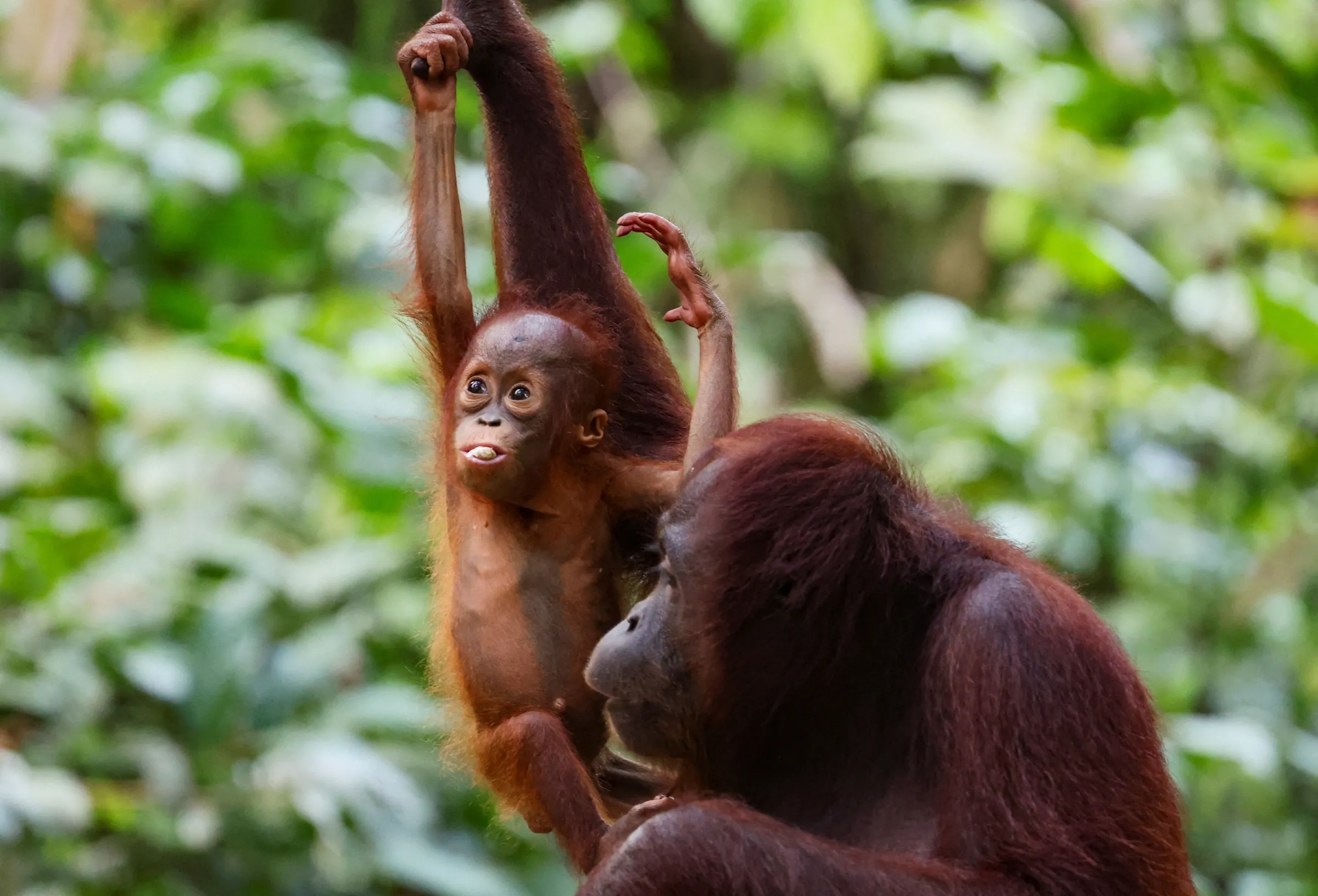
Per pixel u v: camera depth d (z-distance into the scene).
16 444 13.34
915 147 15.52
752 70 21.34
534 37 7.32
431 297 6.45
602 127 20.14
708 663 5.73
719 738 5.86
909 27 16.12
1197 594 13.83
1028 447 14.02
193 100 14.04
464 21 7.16
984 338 15.38
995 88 18.62
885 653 5.78
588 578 6.16
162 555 11.84
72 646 11.13
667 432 7.04
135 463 12.77
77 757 10.66
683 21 21.42
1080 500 13.84
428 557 7.10
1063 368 14.62
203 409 12.81
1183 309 14.73
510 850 10.97
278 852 10.45
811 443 5.83
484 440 5.89
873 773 5.80
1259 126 15.88
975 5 16.48
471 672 6.10
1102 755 5.25
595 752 6.14
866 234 22.48
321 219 14.95
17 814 9.81
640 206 14.27
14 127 13.89
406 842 10.41
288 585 11.81
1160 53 16.22
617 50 16.52
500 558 6.11
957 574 5.70
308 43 15.24
